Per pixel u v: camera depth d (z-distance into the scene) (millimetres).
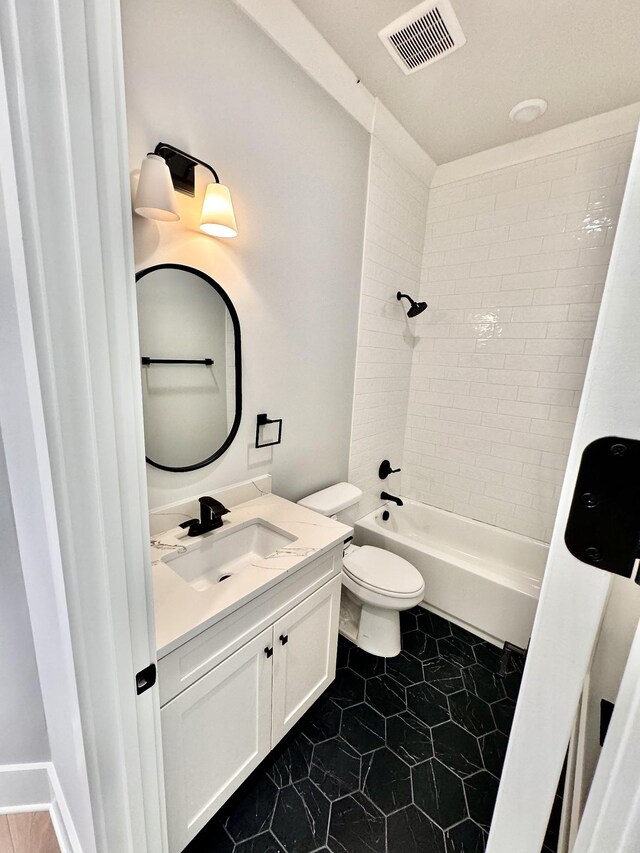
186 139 1142
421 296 2545
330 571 1375
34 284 483
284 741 1387
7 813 1159
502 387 2316
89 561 595
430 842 1112
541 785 375
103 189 514
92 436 559
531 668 355
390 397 2492
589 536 301
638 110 1717
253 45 1267
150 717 759
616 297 263
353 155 1774
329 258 1778
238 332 1430
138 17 987
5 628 1022
